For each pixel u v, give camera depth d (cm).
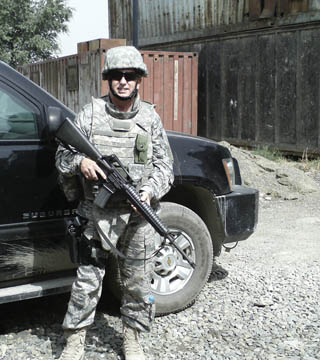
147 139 312
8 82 354
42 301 433
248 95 1259
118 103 310
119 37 1625
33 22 2411
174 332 381
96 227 308
